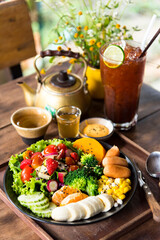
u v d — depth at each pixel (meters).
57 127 0.79
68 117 0.74
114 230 0.55
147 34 0.67
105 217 0.55
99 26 0.72
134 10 1.34
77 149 0.68
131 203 0.61
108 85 0.72
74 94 0.76
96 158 0.67
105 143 0.69
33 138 0.71
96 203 0.55
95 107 0.85
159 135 0.76
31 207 0.56
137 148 0.72
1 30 1.07
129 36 0.75
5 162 0.69
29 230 0.57
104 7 0.73
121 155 0.67
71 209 0.54
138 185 0.64
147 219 0.59
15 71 1.23
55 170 0.62
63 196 0.58
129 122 0.77
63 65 1.00
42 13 1.33
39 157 0.63
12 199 0.58
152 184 0.64
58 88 0.76
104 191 0.59
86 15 0.75
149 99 0.88
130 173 0.63
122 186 0.59
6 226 0.58
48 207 0.57
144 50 0.66
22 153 0.67
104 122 0.76
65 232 0.56
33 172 0.61
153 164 0.68
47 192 0.59
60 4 0.75
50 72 0.97
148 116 0.82
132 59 0.68
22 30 1.12
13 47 1.13
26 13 1.11
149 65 1.27
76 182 0.59
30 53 1.19
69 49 0.74
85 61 0.74
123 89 0.71
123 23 1.33
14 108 0.85
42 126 0.70
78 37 0.76
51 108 0.76
